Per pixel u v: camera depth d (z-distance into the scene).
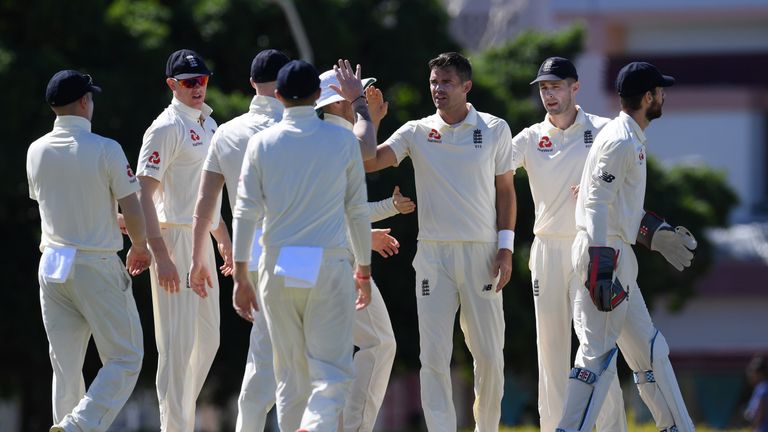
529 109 89.94
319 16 87.75
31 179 33.88
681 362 124.94
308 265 29.28
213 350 36.22
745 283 123.44
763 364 66.88
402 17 92.62
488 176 34.38
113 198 33.84
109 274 33.72
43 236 33.97
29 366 86.38
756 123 133.88
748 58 131.62
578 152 35.81
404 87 90.50
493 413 35.31
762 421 65.75
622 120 33.41
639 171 33.50
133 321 34.16
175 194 35.28
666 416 33.97
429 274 34.50
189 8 87.25
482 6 115.75
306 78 29.77
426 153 34.38
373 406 35.59
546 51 96.00
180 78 35.06
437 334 34.41
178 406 35.38
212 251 35.69
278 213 29.62
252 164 29.83
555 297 36.09
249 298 30.09
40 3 80.38
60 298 34.00
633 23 132.00
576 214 34.03
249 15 87.12
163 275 34.12
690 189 101.75
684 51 132.88
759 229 127.88
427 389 34.50
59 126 33.56
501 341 34.84
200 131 35.56
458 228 34.25
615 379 35.72
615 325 33.50
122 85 80.06
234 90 87.81
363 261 30.64
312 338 30.06
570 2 129.38
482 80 89.25
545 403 36.56
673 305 100.88
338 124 33.41
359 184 30.19
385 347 35.47
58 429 32.97
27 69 77.38
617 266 33.50
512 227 34.78
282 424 30.77
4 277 82.00
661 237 34.56
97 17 82.19
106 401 33.53
